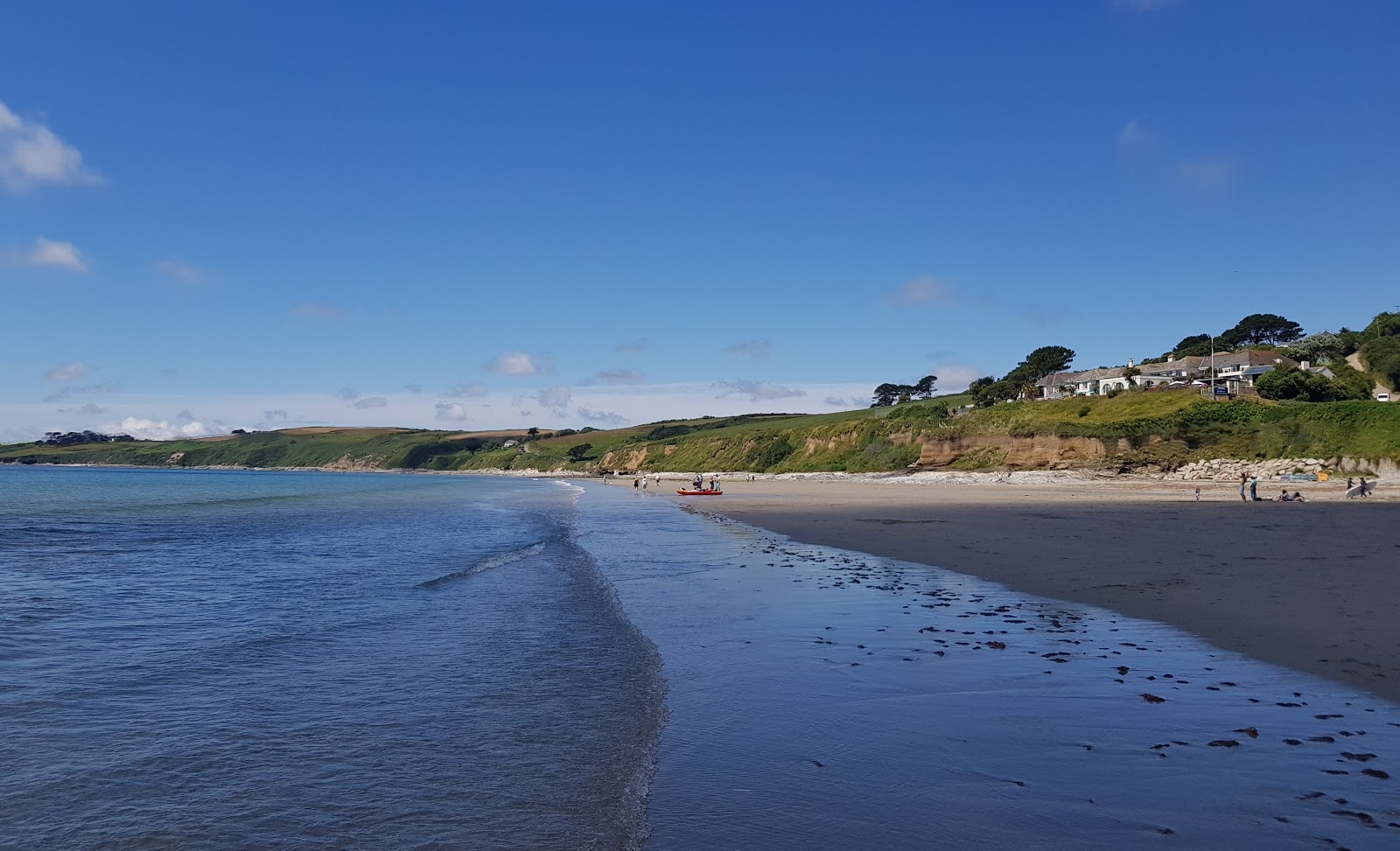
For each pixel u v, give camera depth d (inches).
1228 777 238.4
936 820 213.0
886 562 786.8
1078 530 1086.4
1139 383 4252.0
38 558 858.8
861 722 295.0
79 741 279.9
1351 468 2393.0
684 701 325.4
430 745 276.2
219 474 7150.6
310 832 208.7
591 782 242.1
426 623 491.2
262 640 442.6
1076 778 239.6
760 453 5201.8
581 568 762.8
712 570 744.3
